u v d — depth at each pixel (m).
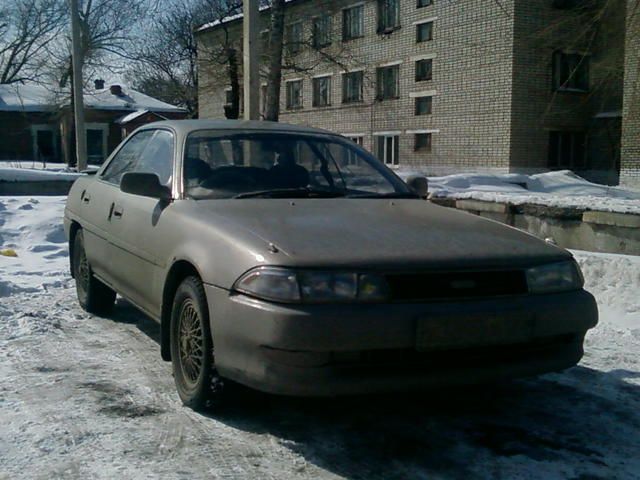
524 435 4.09
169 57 37.50
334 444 3.92
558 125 26.44
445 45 28.30
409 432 4.10
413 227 4.22
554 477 3.58
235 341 3.72
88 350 5.54
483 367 3.78
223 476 3.53
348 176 5.30
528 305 3.81
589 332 6.35
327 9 28.53
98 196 6.17
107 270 5.81
